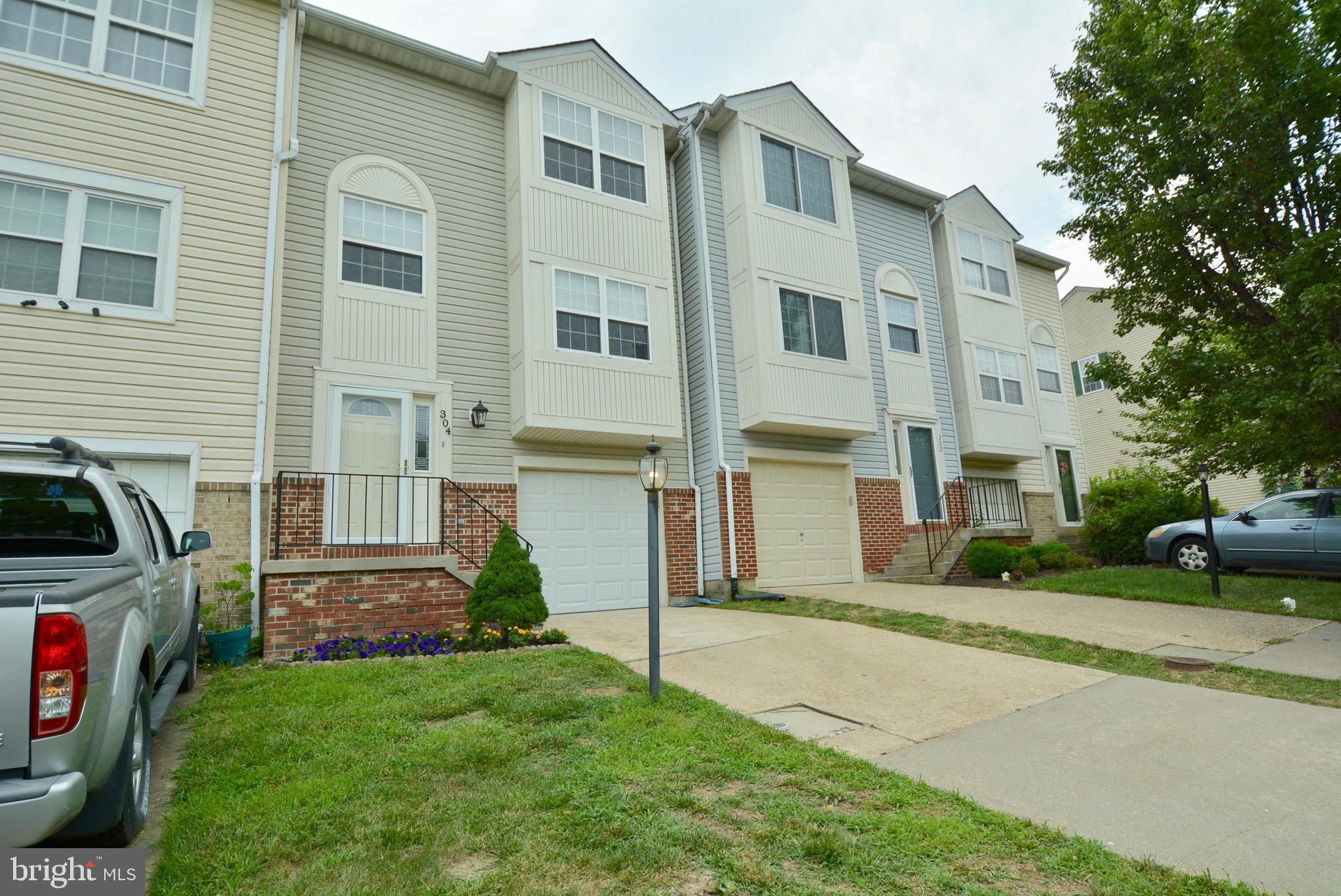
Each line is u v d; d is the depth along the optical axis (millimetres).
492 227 10961
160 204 8117
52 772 2533
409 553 9133
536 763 4094
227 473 7918
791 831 3229
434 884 2787
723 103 12852
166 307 7891
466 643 7391
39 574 3346
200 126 8422
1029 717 5133
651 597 5473
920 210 16188
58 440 3820
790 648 7320
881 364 14531
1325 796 3701
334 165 9875
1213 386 8891
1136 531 14086
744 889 2762
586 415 10398
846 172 14062
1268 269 8578
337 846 3131
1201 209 8477
